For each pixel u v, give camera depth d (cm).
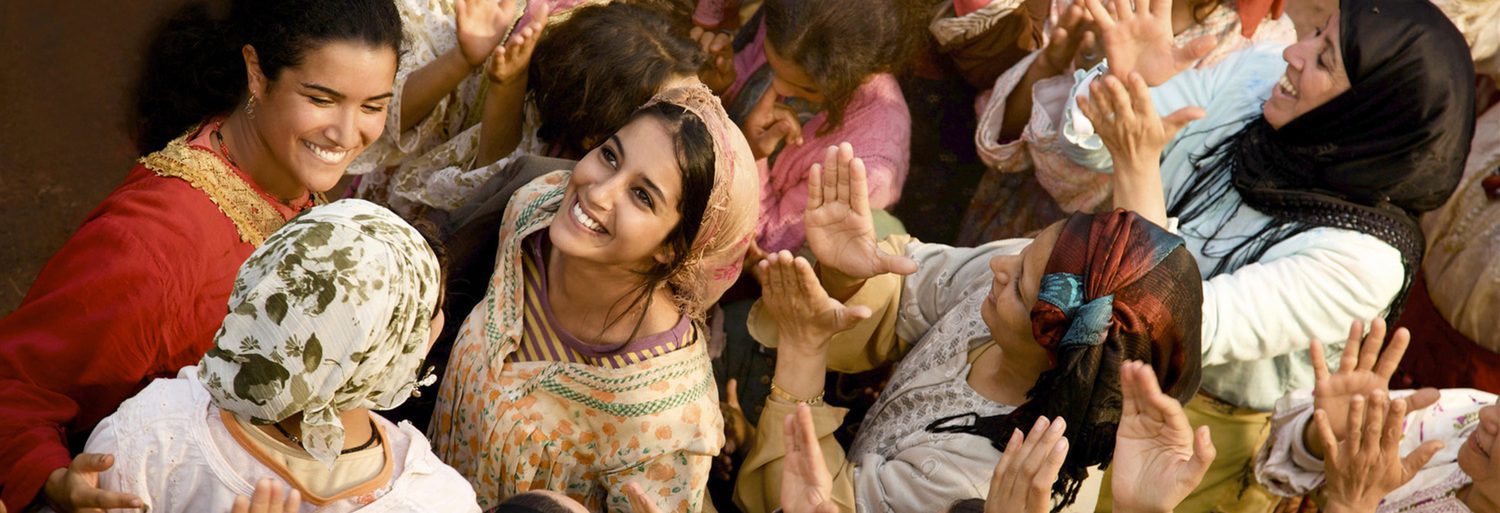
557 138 312
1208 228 322
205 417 191
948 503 260
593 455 256
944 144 394
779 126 352
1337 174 305
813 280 271
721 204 236
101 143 457
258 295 182
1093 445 253
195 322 249
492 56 315
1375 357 279
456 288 281
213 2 282
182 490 189
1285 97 309
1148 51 310
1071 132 338
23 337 231
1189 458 228
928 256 317
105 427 193
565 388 250
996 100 380
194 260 245
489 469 256
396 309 188
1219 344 292
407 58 331
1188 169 331
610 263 238
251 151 258
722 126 237
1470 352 376
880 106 364
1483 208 367
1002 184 388
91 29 482
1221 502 334
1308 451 294
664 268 242
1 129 446
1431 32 296
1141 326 247
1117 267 250
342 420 196
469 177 319
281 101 248
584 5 332
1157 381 253
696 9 370
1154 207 303
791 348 286
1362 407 252
